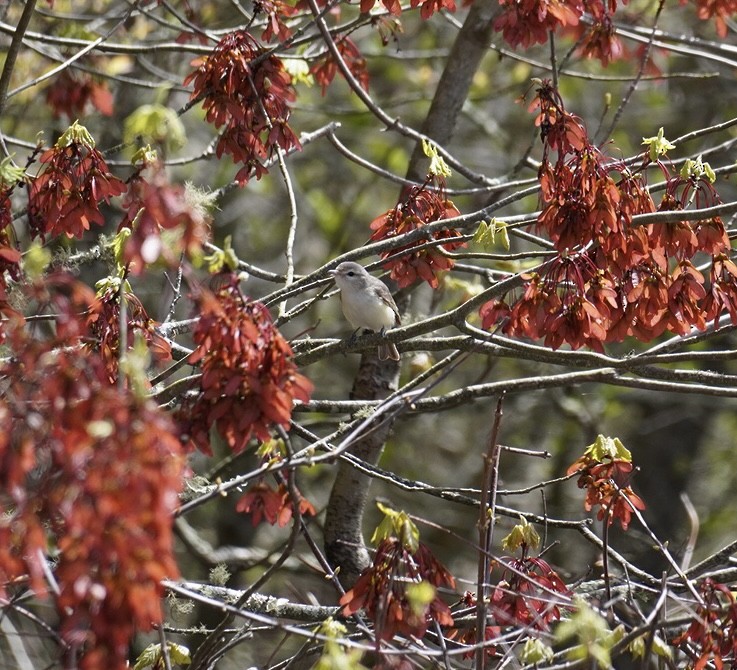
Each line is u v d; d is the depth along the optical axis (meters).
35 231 9.91
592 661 7.90
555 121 9.79
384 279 15.91
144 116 7.17
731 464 22.95
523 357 10.84
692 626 8.65
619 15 18.53
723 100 23.78
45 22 17.97
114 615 6.09
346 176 26.20
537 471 23.91
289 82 11.23
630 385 10.53
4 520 7.21
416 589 7.32
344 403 11.53
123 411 6.01
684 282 9.72
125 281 9.35
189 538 18.30
